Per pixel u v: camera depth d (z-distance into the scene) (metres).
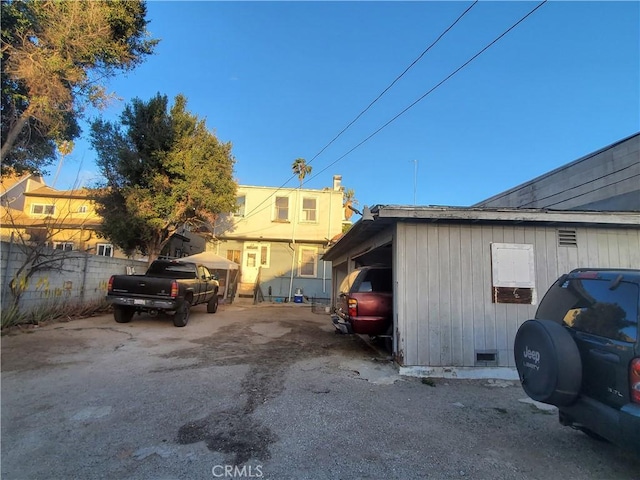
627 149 8.69
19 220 19.98
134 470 3.11
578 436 3.98
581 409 3.32
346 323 7.86
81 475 3.02
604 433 3.06
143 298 10.05
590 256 6.88
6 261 8.81
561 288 4.04
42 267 9.91
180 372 5.98
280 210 21.84
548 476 3.18
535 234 6.87
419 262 6.65
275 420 4.21
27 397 4.70
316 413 4.46
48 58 8.58
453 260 6.70
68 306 10.86
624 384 2.92
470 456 3.50
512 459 3.46
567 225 6.90
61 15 8.66
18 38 8.59
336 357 7.51
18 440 3.59
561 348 3.37
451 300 6.60
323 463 3.30
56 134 9.65
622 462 3.43
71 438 3.65
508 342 6.56
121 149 14.87
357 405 4.79
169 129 15.44
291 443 3.66
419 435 3.93
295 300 20.06
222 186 16.58
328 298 21.33
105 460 3.26
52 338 8.05
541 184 11.51
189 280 11.39
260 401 4.79
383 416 4.45
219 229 21.33
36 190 23.42
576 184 10.12
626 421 2.81
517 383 6.09
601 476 3.19
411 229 6.71
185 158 15.43
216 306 14.66
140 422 4.06
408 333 6.47
